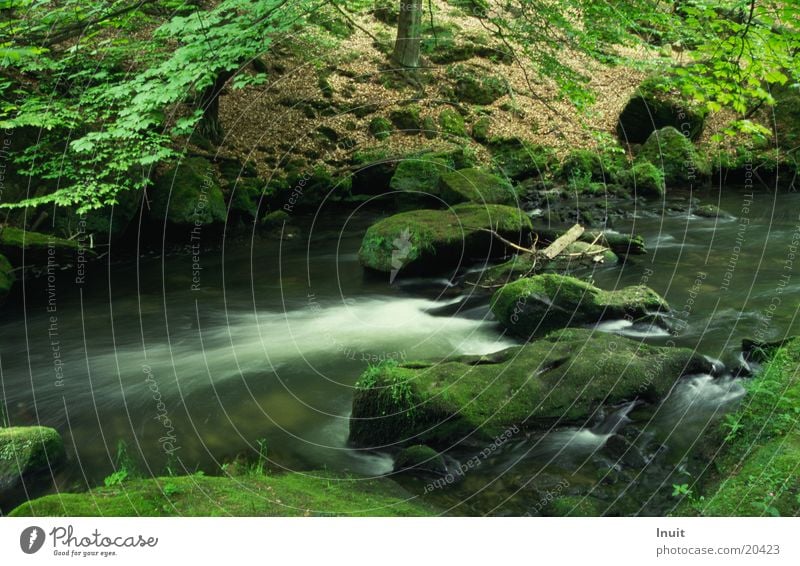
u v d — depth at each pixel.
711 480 4.15
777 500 3.61
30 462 4.54
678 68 5.63
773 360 5.38
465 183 12.51
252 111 13.74
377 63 15.79
